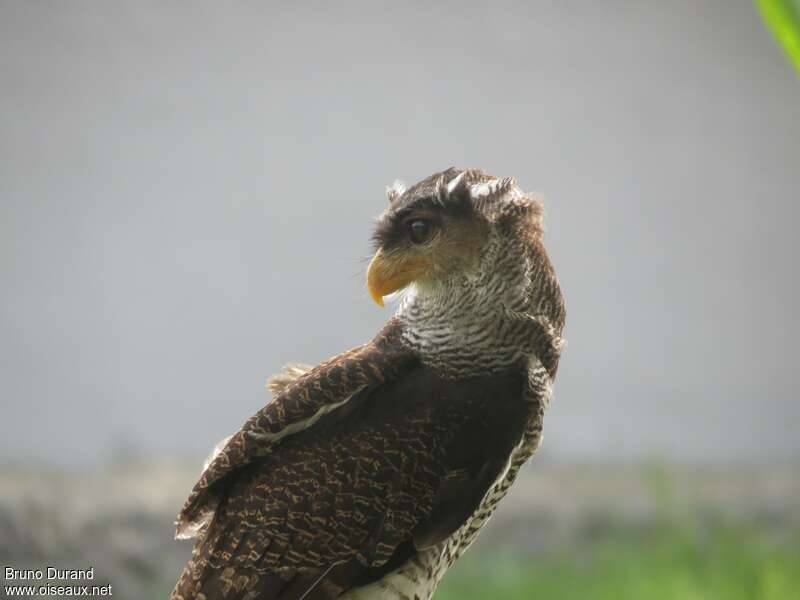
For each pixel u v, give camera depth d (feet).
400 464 20.27
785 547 24.38
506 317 20.31
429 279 20.34
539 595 22.47
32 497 23.43
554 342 20.38
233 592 20.26
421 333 20.36
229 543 20.29
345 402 20.31
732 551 23.72
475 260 20.31
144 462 34.30
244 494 20.31
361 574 20.29
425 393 20.31
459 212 20.31
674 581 22.48
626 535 26.43
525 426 20.34
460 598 22.50
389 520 20.27
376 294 20.35
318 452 20.29
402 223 20.35
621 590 22.45
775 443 45.19
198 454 38.86
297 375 20.58
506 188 20.35
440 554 20.38
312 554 20.26
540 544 25.90
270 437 20.30
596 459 39.63
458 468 20.30
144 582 22.53
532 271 20.34
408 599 20.35
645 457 39.40
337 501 20.26
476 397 20.31
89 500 24.41
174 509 24.80
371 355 20.38
